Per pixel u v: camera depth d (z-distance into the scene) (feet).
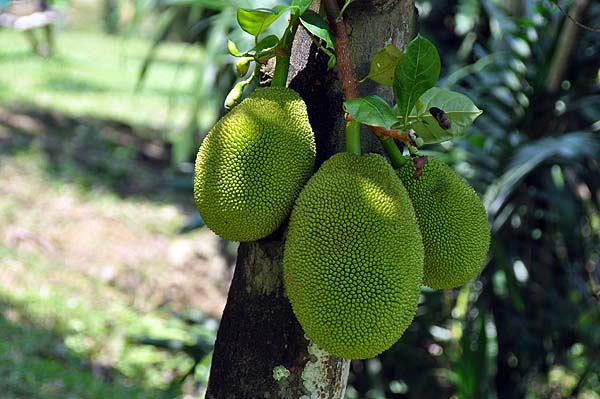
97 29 53.16
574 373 14.16
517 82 11.72
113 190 24.82
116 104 34.42
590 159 11.10
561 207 11.25
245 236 6.21
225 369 6.65
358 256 5.78
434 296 11.40
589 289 12.82
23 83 34.78
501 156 10.93
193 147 20.52
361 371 12.69
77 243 20.79
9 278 18.45
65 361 15.78
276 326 6.49
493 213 10.53
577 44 11.60
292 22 6.27
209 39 12.56
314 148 6.30
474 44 13.38
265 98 6.27
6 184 23.36
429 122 6.51
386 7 6.40
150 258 20.83
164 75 42.42
